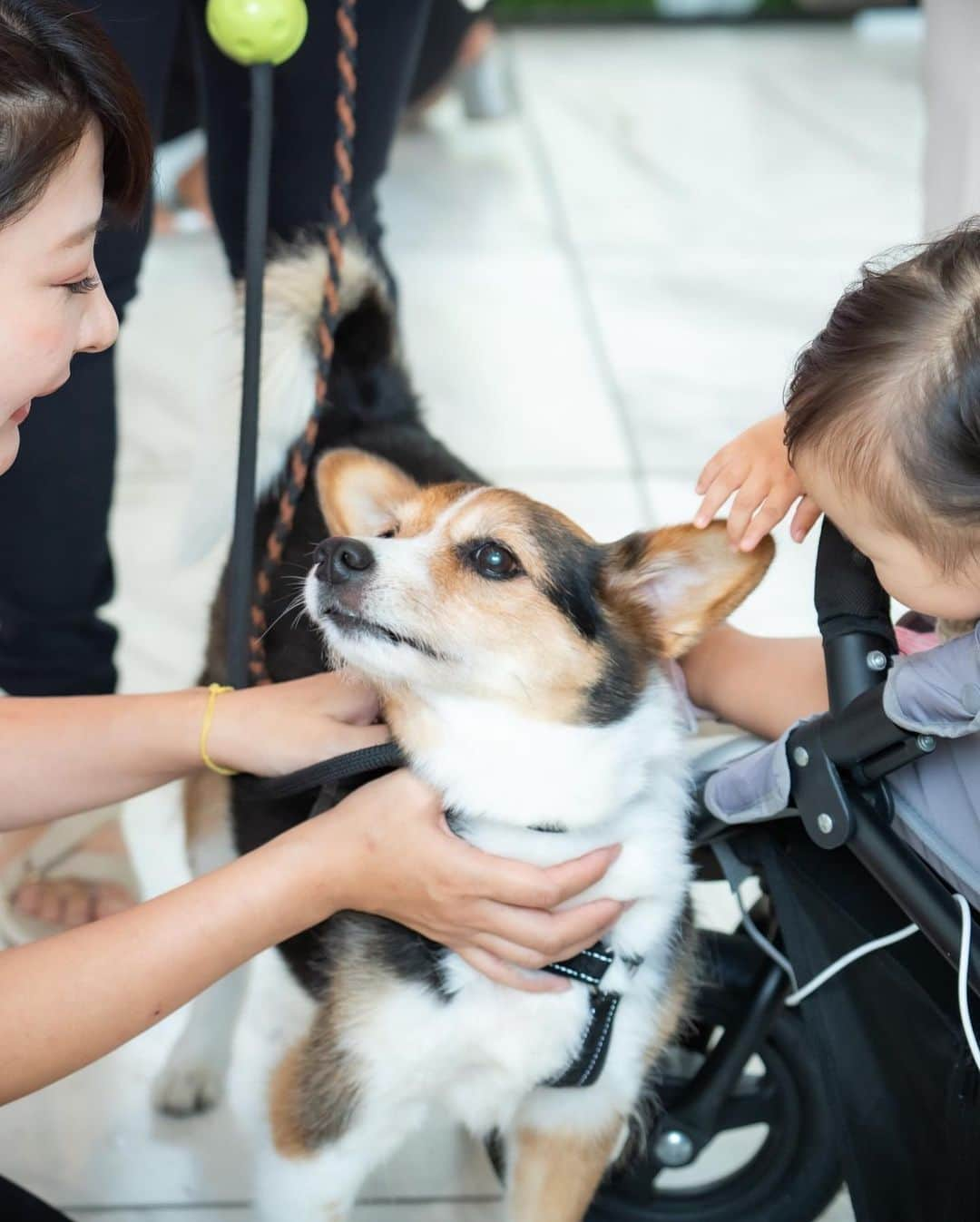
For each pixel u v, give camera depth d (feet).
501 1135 5.37
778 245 14.65
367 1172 5.11
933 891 3.94
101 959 3.97
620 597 4.92
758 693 5.04
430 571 4.77
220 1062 6.26
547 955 4.44
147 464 10.73
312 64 6.26
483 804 4.66
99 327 4.07
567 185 16.16
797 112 18.63
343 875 4.23
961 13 5.77
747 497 4.75
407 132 17.66
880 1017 4.34
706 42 21.61
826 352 3.95
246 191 6.82
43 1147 6.07
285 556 6.03
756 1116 5.33
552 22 21.94
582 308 13.26
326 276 6.26
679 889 4.80
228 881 4.13
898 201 15.72
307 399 6.24
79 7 5.33
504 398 11.70
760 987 4.98
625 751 4.72
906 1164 4.32
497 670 4.67
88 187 3.74
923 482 3.70
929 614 4.11
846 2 21.97
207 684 6.38
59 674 7.37
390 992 4.72
